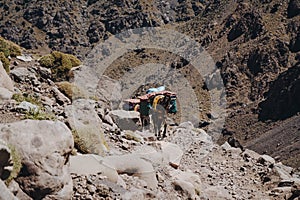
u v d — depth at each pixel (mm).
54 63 22375
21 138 9117
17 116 12492
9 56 22859
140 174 12680
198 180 14734
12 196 8086
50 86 20312
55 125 9609
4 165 8484
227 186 16453
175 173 14672
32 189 8898
